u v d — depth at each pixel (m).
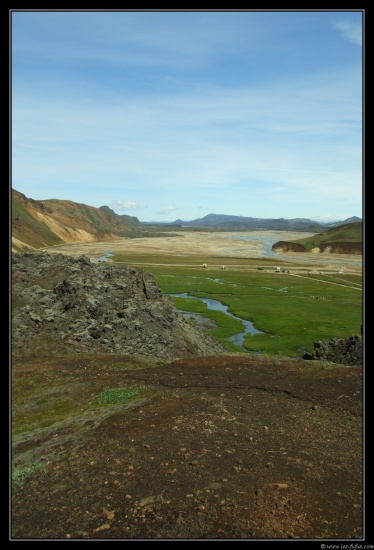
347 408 21.23
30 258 52.19
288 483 13.83
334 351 40.09
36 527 11.79
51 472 15.21
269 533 11.30
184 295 95.62
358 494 13.27
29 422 22.80
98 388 26.86
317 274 137.88
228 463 15.06
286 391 24.08
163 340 42.56
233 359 32.44
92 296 43.75
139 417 19.91
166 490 13.30
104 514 12.22
